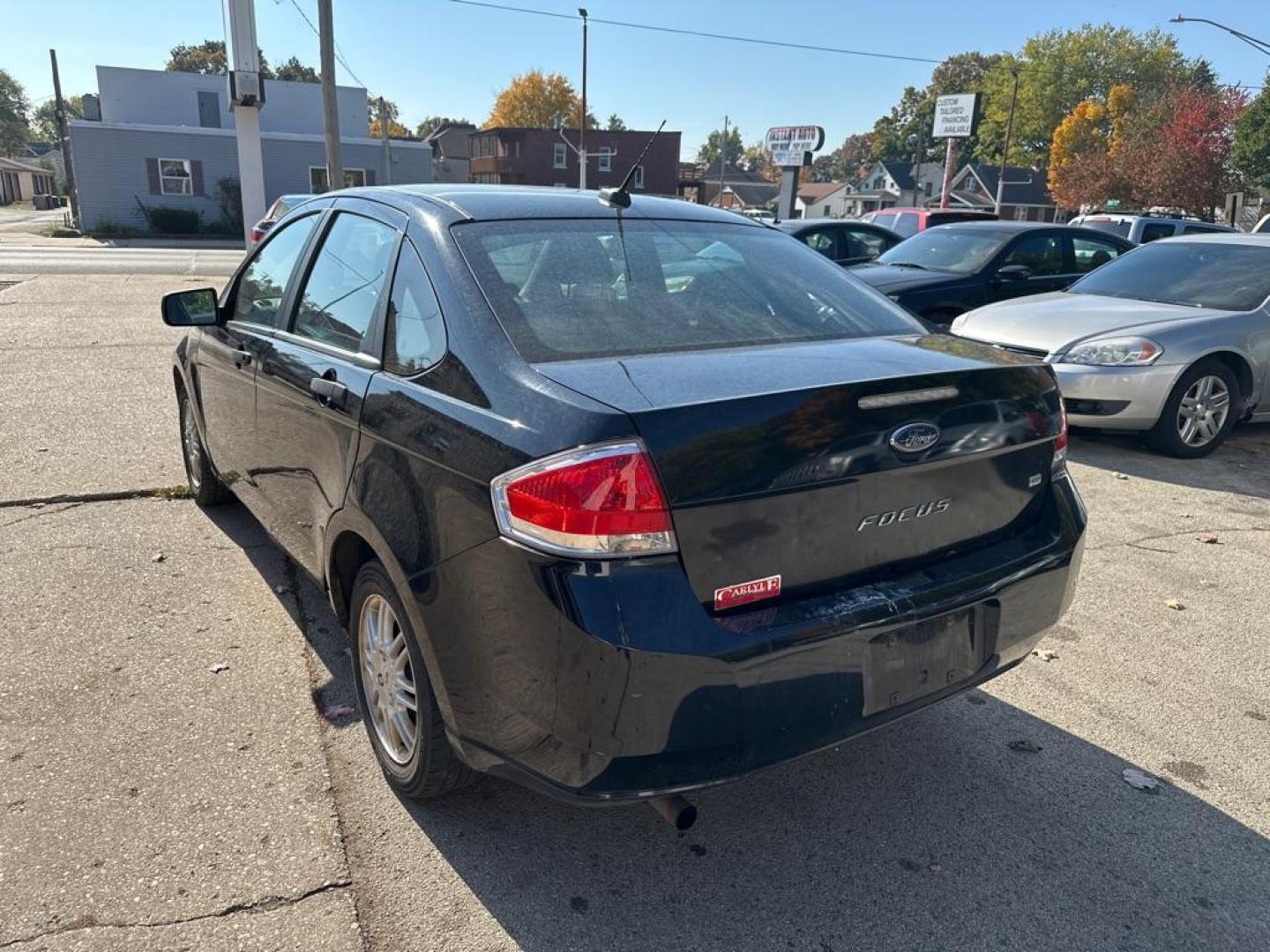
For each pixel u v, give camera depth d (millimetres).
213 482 4922
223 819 2654
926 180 83062
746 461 2104
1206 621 4180
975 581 2510
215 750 2969
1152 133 45344
